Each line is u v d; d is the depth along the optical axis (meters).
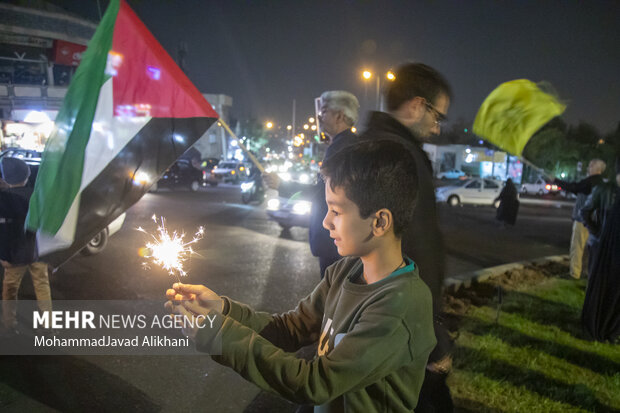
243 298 5.56
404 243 1.67
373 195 1.09
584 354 4.00
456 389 3.27
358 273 1.33
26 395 3.17
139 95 1.37
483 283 6.35
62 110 1.25
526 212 21.00
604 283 4.27
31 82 28.97
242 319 1.37
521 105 2.11
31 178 4.36
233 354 1.06
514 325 4.61
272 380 1.04
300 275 6.77
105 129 1.31
